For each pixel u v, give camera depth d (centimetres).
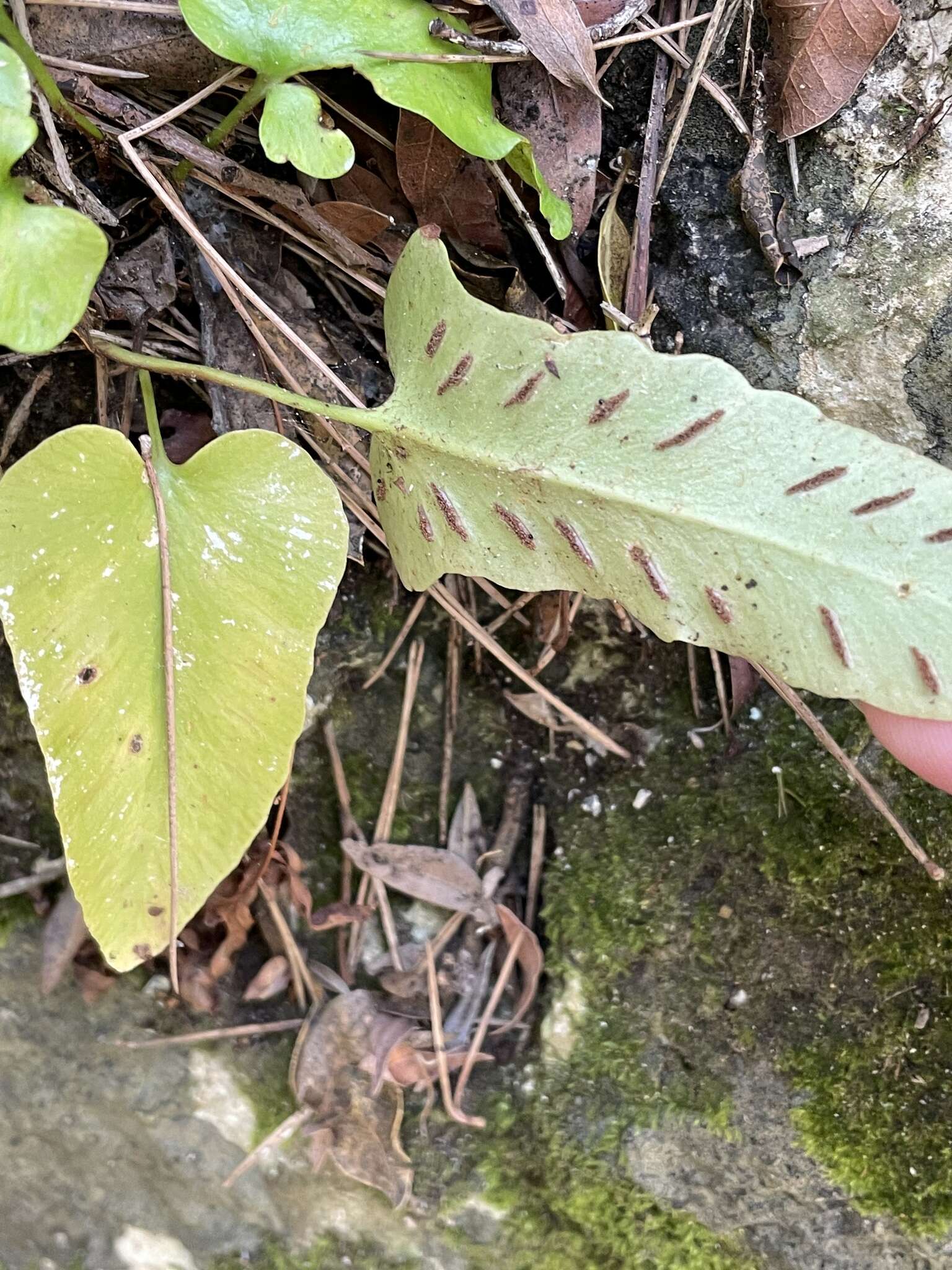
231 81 18
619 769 22
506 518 17
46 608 16
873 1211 21
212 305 19
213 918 22
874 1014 21
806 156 18
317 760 23
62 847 23
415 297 17
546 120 18
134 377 19
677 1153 21
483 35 18
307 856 23
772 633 16
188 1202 23
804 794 21
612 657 22
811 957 21
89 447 16
